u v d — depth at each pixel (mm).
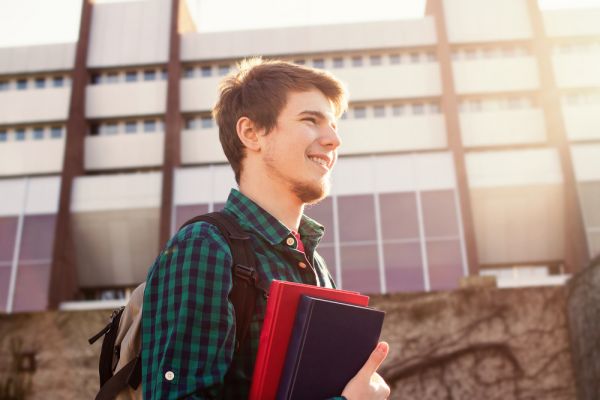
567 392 7180
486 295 7703
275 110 1153
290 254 1078
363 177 21406
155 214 21906
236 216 1090
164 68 24781
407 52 24688
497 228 22016
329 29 24719
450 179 21344
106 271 22312
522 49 24469
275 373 861
